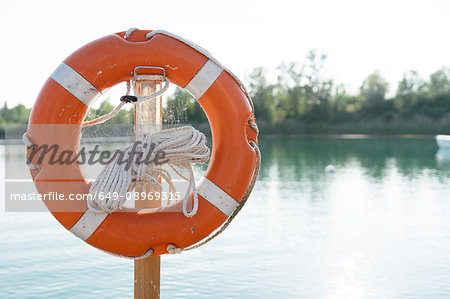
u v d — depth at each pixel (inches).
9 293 145.3
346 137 1423.5
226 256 180.7
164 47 88.1
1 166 446.0
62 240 202.7
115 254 88.4
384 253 185.0
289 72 1749.5
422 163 568.1
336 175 437.7
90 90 87.1
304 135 1603.1
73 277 159.2
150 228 87.6
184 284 153.6
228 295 145.1
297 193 326.3
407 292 147.6
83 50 88.0
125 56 87.0
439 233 215.3
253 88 1720.0
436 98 1659.7
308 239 204.2
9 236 208.4
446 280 157.0
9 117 960.3
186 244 89.5
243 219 241.0
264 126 1669.5
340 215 252.1
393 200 300.0
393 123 1644.9
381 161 598.5
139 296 94.0
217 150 92.8
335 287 151.3
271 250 188.1
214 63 90.7
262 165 538.0
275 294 146.2
